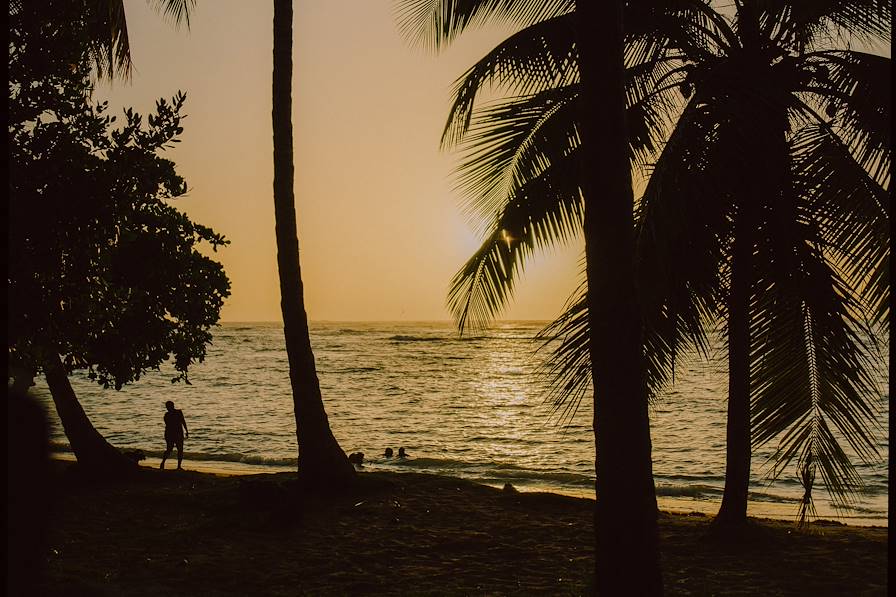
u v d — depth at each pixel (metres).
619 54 5.35
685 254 7.85
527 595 7.64
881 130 8.21
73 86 7.75
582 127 5.43
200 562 8.88
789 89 8.91
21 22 7.30
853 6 8.74
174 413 17.09
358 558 9.16
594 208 5.35
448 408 45.88
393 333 190.88
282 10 12.52
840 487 8.73
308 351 12.70
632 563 5.21
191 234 8.89
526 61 9.13
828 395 8.43
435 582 8.20
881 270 7.81
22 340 6.75
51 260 7.02
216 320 9.31
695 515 12.90
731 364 9.75
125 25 10.14
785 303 8.25
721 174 7.63
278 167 12.49
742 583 8.02
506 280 9.15
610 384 5.29
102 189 7.04
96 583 7.69
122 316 8.19
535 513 11.52
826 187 7.97
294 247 12.59
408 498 12.29
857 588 7.79
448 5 9.73
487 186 9.38
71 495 12.73
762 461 25.72
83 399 50.12
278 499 11.17
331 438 12.74
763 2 9.16
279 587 8.03
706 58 9.35
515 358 95.75
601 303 5.33
